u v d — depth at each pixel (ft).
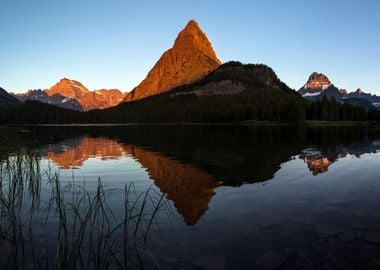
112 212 54.03
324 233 43.55
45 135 303.48
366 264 34.94
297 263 35.60
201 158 121.29
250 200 60.34
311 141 197.57
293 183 74.84
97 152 149.07
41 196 65.36
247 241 41.50
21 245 41.52
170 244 40.91
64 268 34.73
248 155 128.67
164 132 356.18
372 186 70.74
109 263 36.27
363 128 411.54
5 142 135.95
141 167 101.81
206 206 56.85
